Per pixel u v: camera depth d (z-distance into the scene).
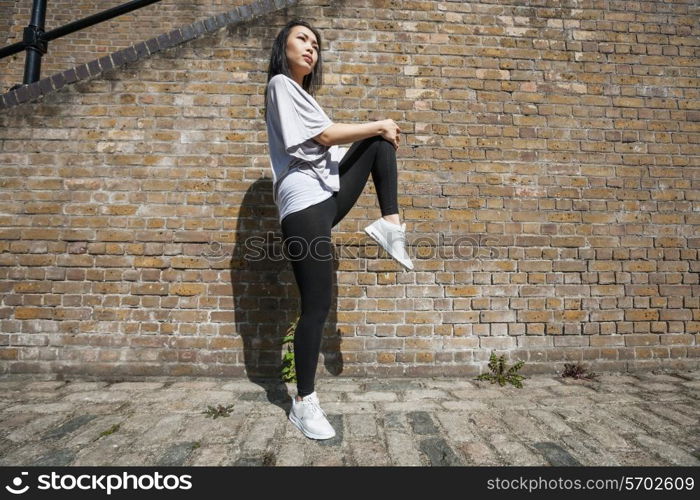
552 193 2.41
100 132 2.30
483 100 2.42
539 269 2.37
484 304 2.33
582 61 2.49
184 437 1.47
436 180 2.37
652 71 2.51
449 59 2.43
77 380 2.14
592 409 1.76
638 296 2.38
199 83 2.35
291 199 1.51
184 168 2.31
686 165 2.47
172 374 2.21
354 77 2.38
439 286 2.33
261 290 2.28
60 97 2.30
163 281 2.26
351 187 1.59
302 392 1.52
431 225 2.35
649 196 2.44
